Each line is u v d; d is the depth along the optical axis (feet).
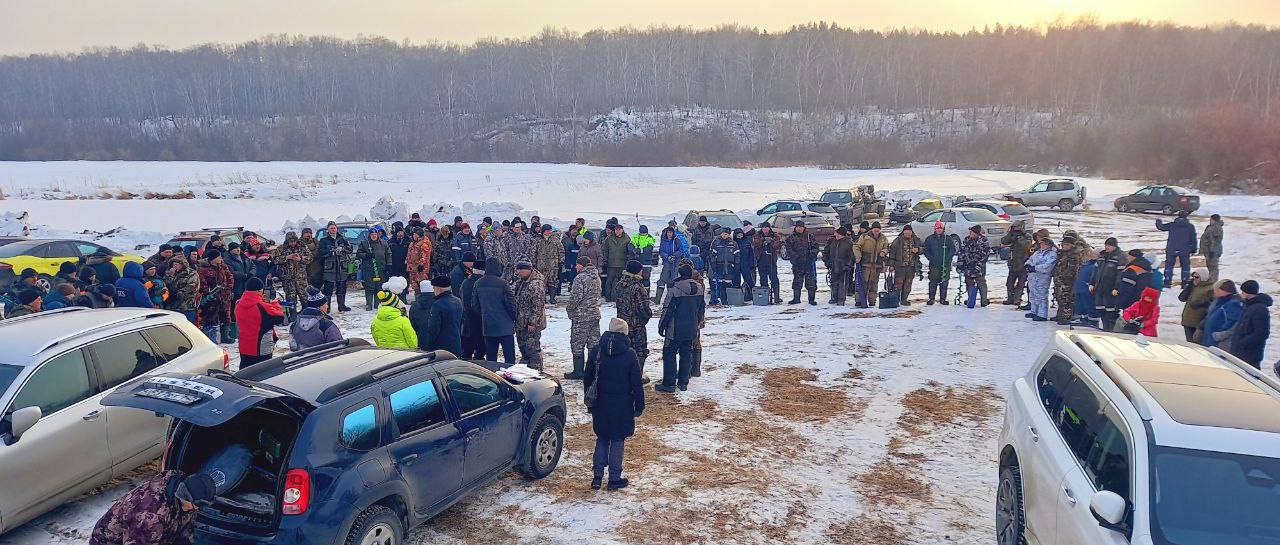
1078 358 19.45
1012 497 20.38
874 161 271.08
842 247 55.16
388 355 21.65
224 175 209.15
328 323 28.60
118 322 24.13
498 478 23.61
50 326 23.44
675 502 23.43
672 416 31.30
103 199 140.26
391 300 28.30
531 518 22.25
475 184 183.83
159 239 86.58
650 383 36.19
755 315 52.85
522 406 24.08
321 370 19.67
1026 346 41.52
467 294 35.78
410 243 57.62
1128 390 16.55
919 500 23.89
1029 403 20.66
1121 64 394.32
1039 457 18.53
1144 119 256.32
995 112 380.37
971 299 52.90
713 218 88.79
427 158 328.29
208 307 41.60
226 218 116.37
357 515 17.38
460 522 21.95
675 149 305.53
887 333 45.14
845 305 56.44
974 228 52.37
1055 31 472.44
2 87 465.06
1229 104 183.52
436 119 400.26
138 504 14.94
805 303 58.03
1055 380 20.21
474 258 35.94
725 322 50.39
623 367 23.56
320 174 214.48
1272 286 57.88
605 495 23.89
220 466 17.62
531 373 25.75
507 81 455.63
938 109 392.47
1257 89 317.83
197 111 449.89
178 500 15.23
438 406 20.63
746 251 57.72
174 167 252.42
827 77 426.10
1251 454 14.69
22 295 32.78
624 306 32.35
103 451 22.59
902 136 335.47
